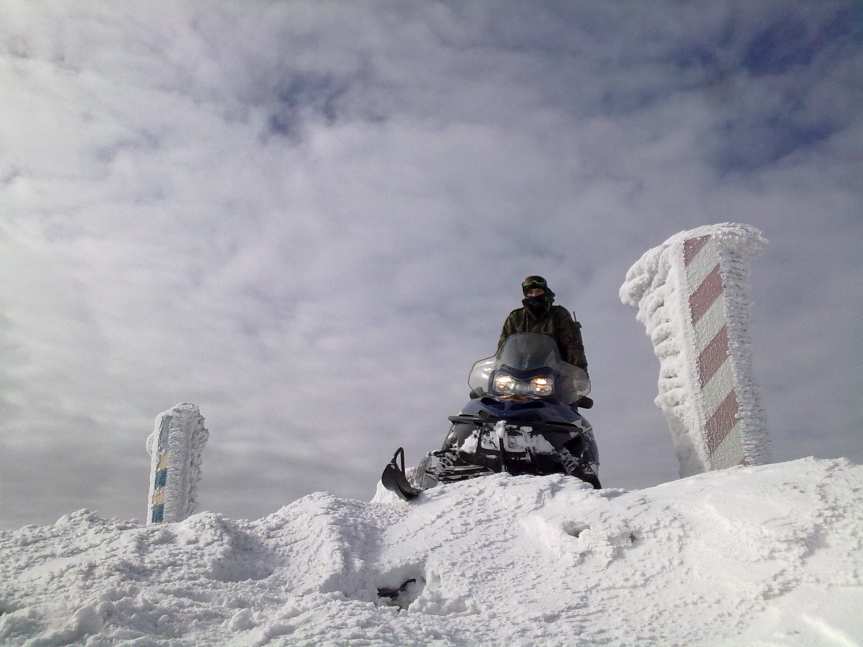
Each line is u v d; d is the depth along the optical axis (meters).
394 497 4.44
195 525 2.77
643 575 2.45
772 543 2.33
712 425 4.12
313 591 2.45
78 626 1.86
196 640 1.90
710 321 4.25
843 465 2.66
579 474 4.60
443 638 2.02
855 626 1.88
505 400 4.77
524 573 2.60
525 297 6.04
